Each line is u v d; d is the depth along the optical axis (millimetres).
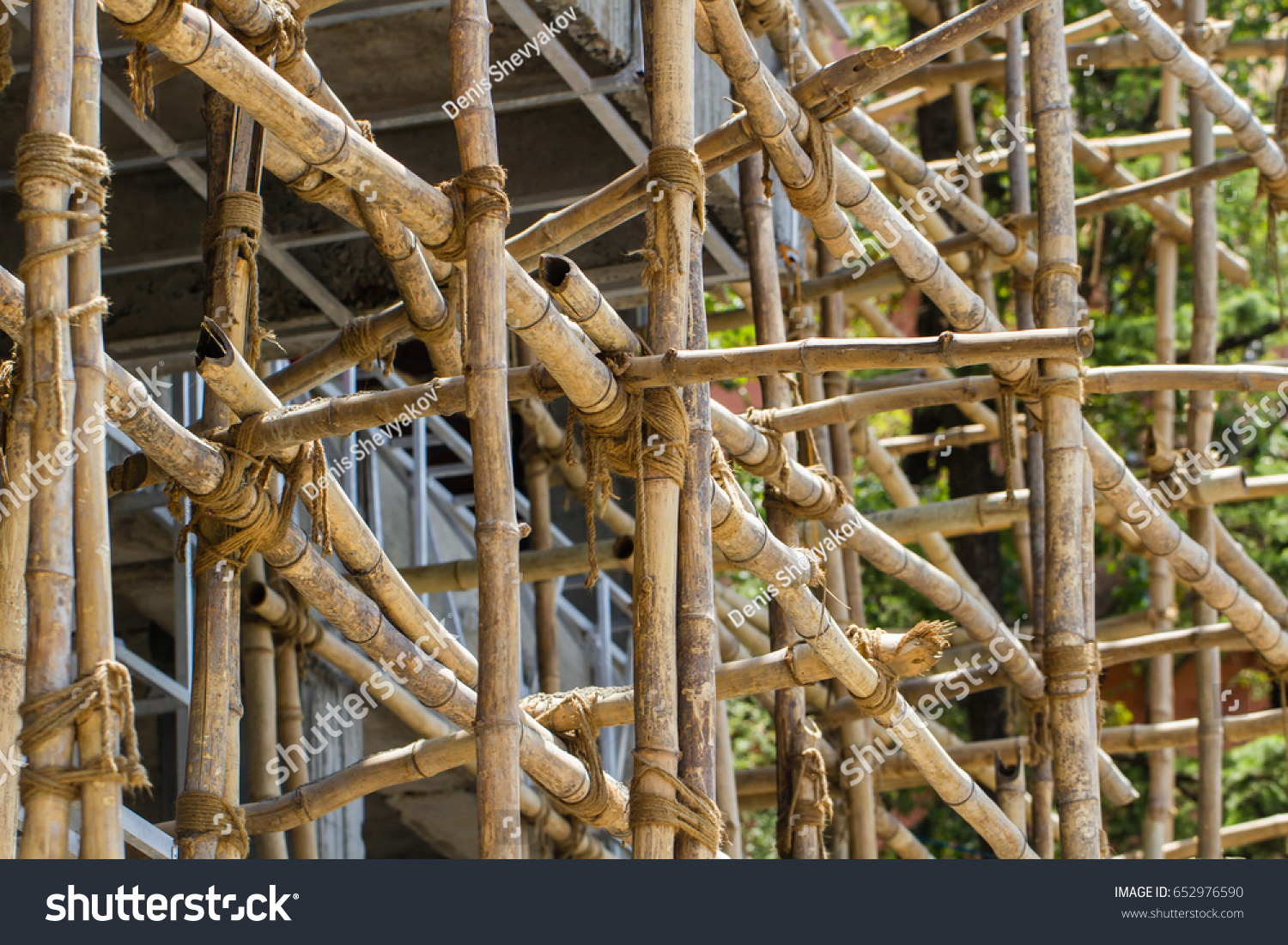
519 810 8133
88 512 7066
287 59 9352
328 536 9367
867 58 11055
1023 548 20562
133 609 17859
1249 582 16875
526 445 18656
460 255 8867
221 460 9008
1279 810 27953
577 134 15211
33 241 7047
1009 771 16922
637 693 8922
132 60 7934
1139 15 14055
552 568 16500
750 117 10695
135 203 15633
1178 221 20641
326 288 16188
